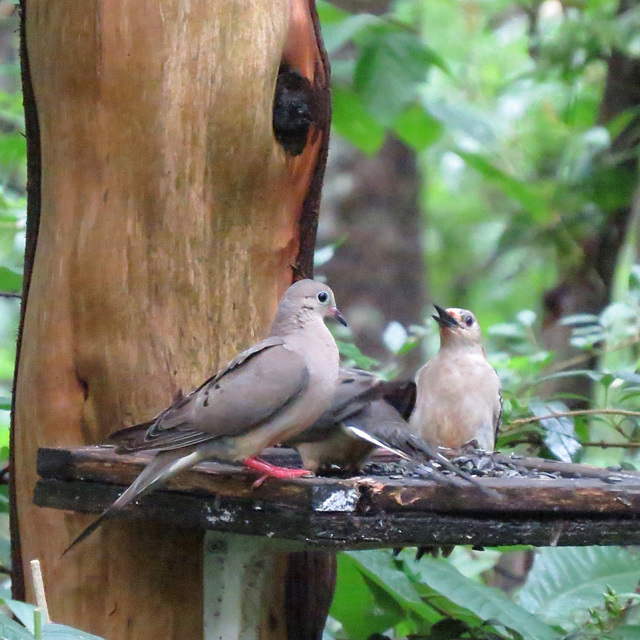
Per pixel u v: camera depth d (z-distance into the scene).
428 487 7.00
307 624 9.47
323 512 6.82
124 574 8.76
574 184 16.09
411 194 20.80
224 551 8.72
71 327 8.86
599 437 15.17
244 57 8.86
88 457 7.76
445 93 22.83
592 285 16.06
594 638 9.20
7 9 18.41
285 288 9.42
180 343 8.86
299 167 9.32
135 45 8.77
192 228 8.89
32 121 9.47
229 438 7.43
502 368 12.46
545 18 17.75
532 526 7.27
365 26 14.25
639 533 7.43
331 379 7.79
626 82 15.95
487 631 9.85
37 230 9.40
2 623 6.01
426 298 21.30
